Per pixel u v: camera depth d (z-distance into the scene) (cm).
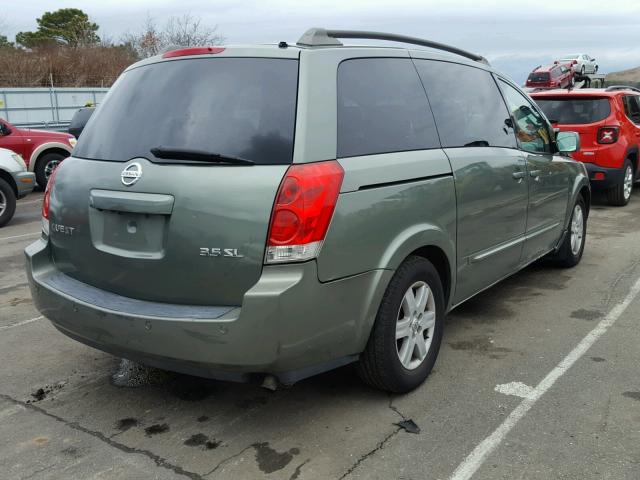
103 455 302
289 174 283
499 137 448
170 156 301
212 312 286
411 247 333
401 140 347
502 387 364
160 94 328
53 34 4944
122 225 310
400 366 342
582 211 626
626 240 751
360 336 315
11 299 561
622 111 974
